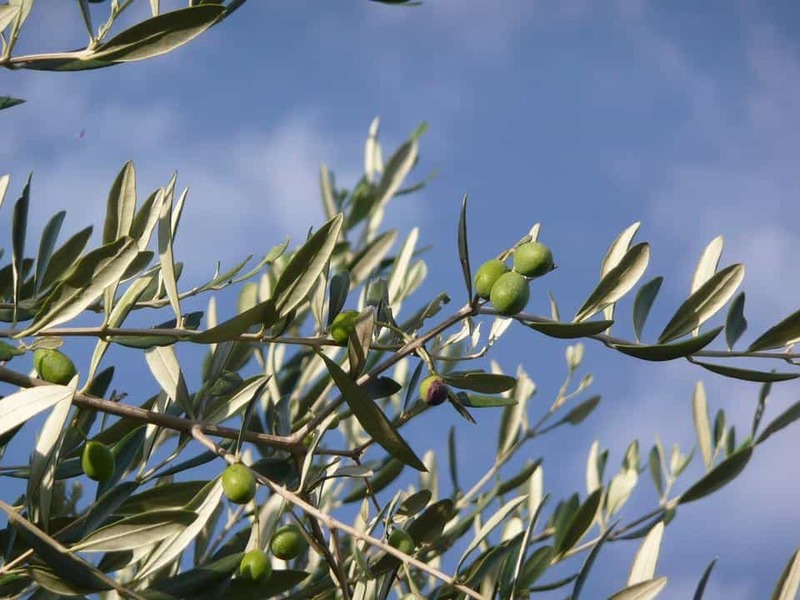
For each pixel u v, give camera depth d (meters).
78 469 3.20
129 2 3.08
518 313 2.91
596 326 2.86
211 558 3.40
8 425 2.57
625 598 2.59
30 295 3.36
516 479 4.23
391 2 3.73
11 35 3.00
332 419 3.14
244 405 3.30
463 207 2.93
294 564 4.05
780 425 4.16
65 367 2.94
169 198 3.03
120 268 2.86
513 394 5.15
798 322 3.04
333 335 3.18
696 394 4.64
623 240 3.06
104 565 2.70
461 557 2.83
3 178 3.19
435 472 4.97
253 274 3.43
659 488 4.83
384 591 3.19
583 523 3.37
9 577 2.65
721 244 3.17
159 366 3.29
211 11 3.03
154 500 3.06
